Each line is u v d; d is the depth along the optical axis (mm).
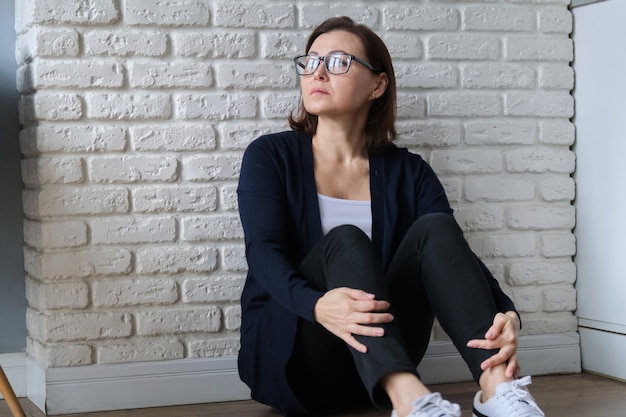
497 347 1947
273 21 2807
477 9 3004
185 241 2742
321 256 2055
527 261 3064
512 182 3043
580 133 3092
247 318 2430
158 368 2691
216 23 2758
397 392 1783
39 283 2691
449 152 2982
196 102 2746
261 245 2203
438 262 2031
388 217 2428
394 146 2566
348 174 2463
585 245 3076
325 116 2402
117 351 2672
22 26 2732
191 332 2742
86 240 2646
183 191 2734
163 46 2703
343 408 2498
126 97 2678
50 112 2613
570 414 2461
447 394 2764
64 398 2607
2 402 2805
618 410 2510
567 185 3100
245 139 2795
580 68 3088
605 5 2963
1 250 2869
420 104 2955
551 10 3082
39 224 2641
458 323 1985
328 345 2154
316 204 2383
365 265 1951
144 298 2693
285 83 2824
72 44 2623
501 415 1901
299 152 2439
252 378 2355
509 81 3039
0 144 2861
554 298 3080
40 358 2697
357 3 2887
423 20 2947
